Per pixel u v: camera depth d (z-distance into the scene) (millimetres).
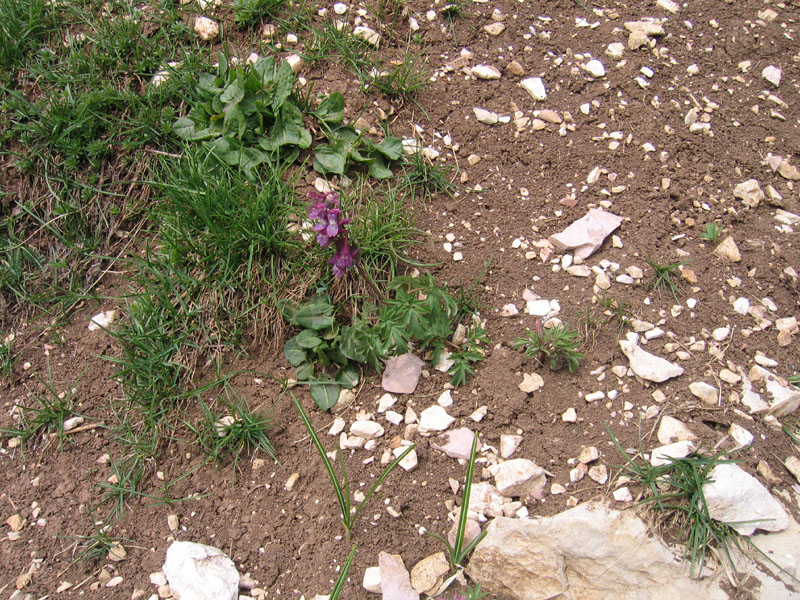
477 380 668
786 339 706
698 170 814
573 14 917
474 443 576
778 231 784
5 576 606
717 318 712
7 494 650
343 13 853
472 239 745
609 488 605
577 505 600
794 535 595
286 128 737
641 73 871
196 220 711
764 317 718
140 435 665
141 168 770
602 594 576
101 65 800
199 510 626
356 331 655
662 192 788
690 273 734
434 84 830
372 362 674
